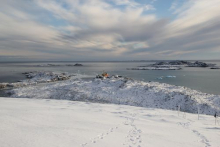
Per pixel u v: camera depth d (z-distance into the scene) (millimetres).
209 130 9781
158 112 15258
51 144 6074
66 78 60094
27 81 51156
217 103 24031
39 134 6988
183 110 22188
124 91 31156
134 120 11172
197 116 14742
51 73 67188
